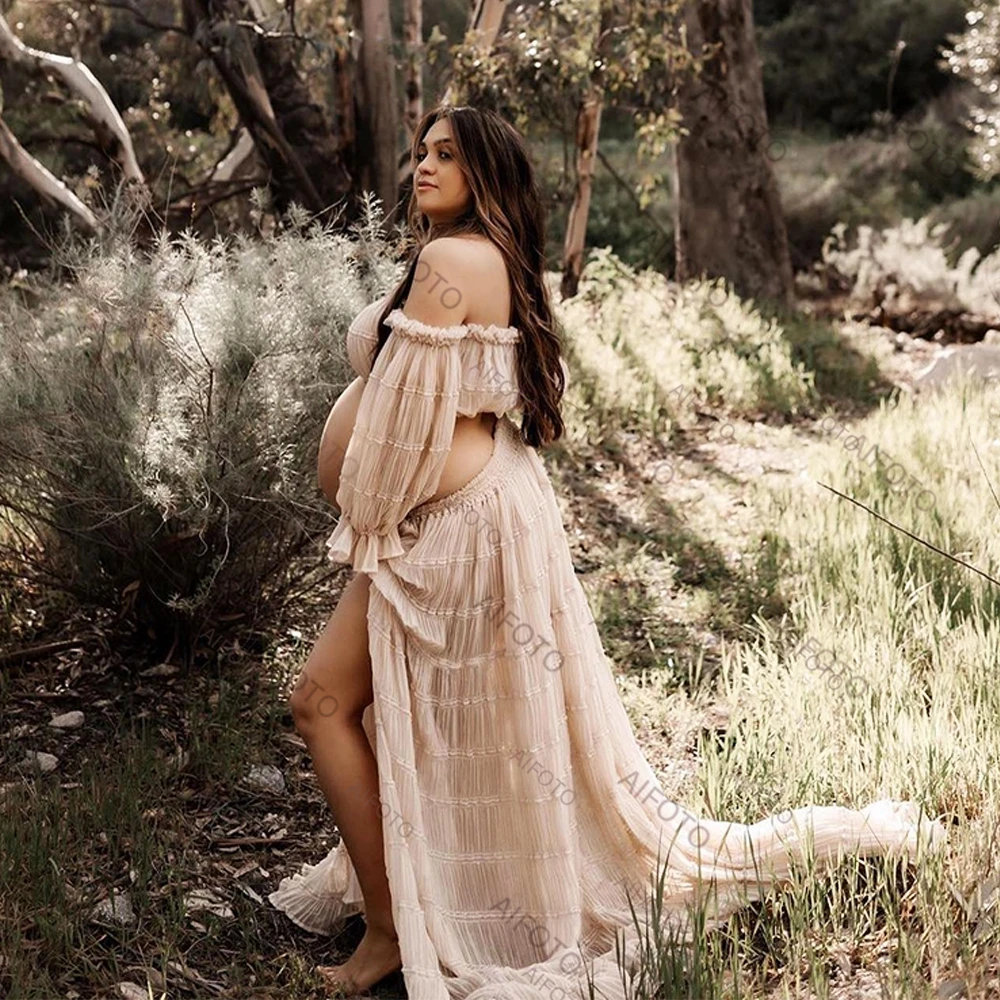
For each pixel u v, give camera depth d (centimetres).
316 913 352
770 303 1210
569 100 1022
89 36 1169
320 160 879
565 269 1101
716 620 555
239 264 490
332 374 462
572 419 782
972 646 459
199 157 1167
